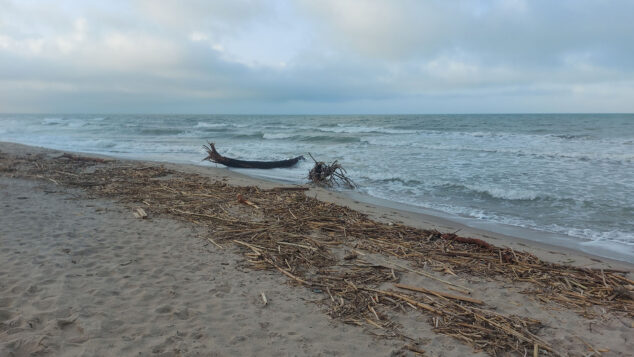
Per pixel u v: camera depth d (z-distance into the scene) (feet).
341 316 12.21
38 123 165.68
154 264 15.69
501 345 10.93
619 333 11.76
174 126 145.28
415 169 45.14
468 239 19.58
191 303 12.51
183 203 25.73
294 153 61.62
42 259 15.25
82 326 10.50
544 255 19.21
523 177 39.47
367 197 33.50
